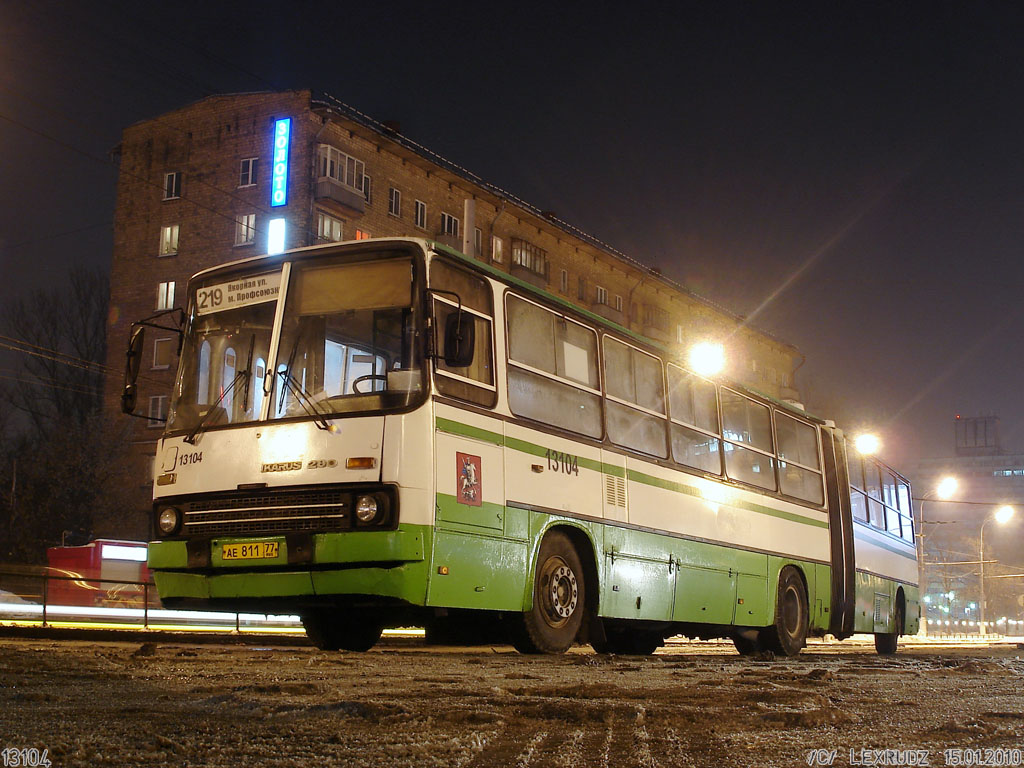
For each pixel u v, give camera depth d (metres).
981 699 6.50
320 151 47.16
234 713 4.71
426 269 9.84
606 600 11.89
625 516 12.48
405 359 9.62
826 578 18.45
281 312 10.25
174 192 49.47
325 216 47.38
